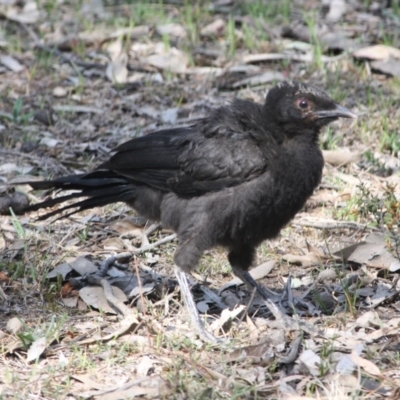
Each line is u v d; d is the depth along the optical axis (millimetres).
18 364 9367
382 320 10336
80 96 16641
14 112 15633
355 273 11414
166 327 10203
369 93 16078
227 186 10367
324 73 17344
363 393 8680
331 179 13852
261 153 10266
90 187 11133
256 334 10023
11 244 12102
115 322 10320
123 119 15930
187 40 18656
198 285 11320
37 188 11156
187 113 16031
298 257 11812
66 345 9680
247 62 17875
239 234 10500
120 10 20219
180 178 10594
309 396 8594
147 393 8609
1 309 10562
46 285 11180
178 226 10797
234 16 19766
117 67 17453
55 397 8664
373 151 14750
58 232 12523
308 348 9555
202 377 8930
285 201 10320
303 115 10359
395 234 11742
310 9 20188
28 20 19719
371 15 19984
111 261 11609
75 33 19016
